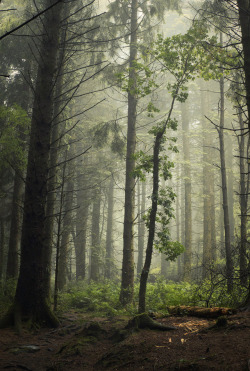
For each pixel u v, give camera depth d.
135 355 5.02
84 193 23.42
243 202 11.16
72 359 5.72
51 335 7.63
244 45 7.70
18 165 12.41
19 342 6.97
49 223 11.80
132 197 13.72
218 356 4.06
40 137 9.19
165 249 8.91
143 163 9.73
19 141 12.18
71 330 8.06
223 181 12.15
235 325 5.10
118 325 7.51
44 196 9.05
